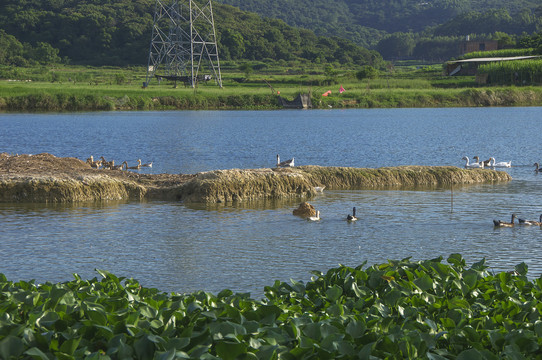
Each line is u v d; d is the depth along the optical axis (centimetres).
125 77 14775
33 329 834
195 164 4350
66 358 746
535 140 5944
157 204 2755
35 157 3484
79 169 3331
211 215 2506
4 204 2684
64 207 2650
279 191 2942
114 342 792
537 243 2048
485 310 963
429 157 4775
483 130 6944
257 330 835
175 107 10775
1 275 1098
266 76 16262
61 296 956
